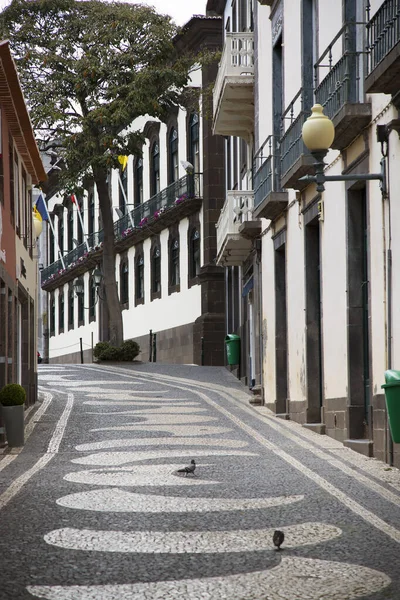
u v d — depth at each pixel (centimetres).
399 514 1249
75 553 1036
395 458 1709
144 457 1912
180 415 2773
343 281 2109
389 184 1758
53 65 4872
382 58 1566
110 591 880
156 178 6219
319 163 1686
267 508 1306
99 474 1672
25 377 3061
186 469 1630
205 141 5178
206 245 5162
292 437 2236
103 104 4856
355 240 2059
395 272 1727
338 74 2006
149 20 4891
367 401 2028
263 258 3206
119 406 3033
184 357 5516
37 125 4822
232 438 2228
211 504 1344
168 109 5166
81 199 8031
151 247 6228
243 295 3931
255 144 3325
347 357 2059
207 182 5156
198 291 5297
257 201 3092
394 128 1681
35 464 1838
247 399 3312
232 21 4344
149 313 6259
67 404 3111
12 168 2623
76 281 7250
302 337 2575
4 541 1098
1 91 2308
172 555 1027
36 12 4906
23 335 3064
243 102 3578
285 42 2775
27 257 3055
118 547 1066
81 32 4934
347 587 892
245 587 895
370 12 1892
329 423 2239
